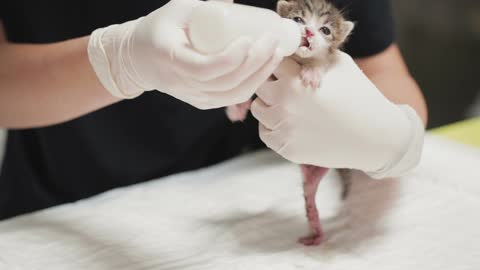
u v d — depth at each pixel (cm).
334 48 72
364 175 94
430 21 214
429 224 83
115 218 88
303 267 76
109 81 76
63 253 81
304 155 73
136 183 109
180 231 85
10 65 86
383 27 99
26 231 86
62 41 94
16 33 99
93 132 104
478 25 214
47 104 85
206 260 78
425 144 103
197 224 86
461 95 208
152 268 77
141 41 69
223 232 84
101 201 93
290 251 79
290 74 71
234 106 79
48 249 82
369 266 76
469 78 215
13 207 108
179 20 69
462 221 83
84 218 88
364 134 71
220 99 67
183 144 109
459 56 217
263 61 65
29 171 107
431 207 87
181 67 65
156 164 109
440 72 217
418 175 95
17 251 82
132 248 81
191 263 78
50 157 106
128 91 77
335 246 80
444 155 100
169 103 104
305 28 69
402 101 92
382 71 99
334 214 87
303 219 86
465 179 94
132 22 75
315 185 78
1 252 81
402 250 78
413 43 215
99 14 99
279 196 92
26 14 98
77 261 79
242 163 104
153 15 70
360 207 88
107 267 78
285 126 72
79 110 86
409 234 81
